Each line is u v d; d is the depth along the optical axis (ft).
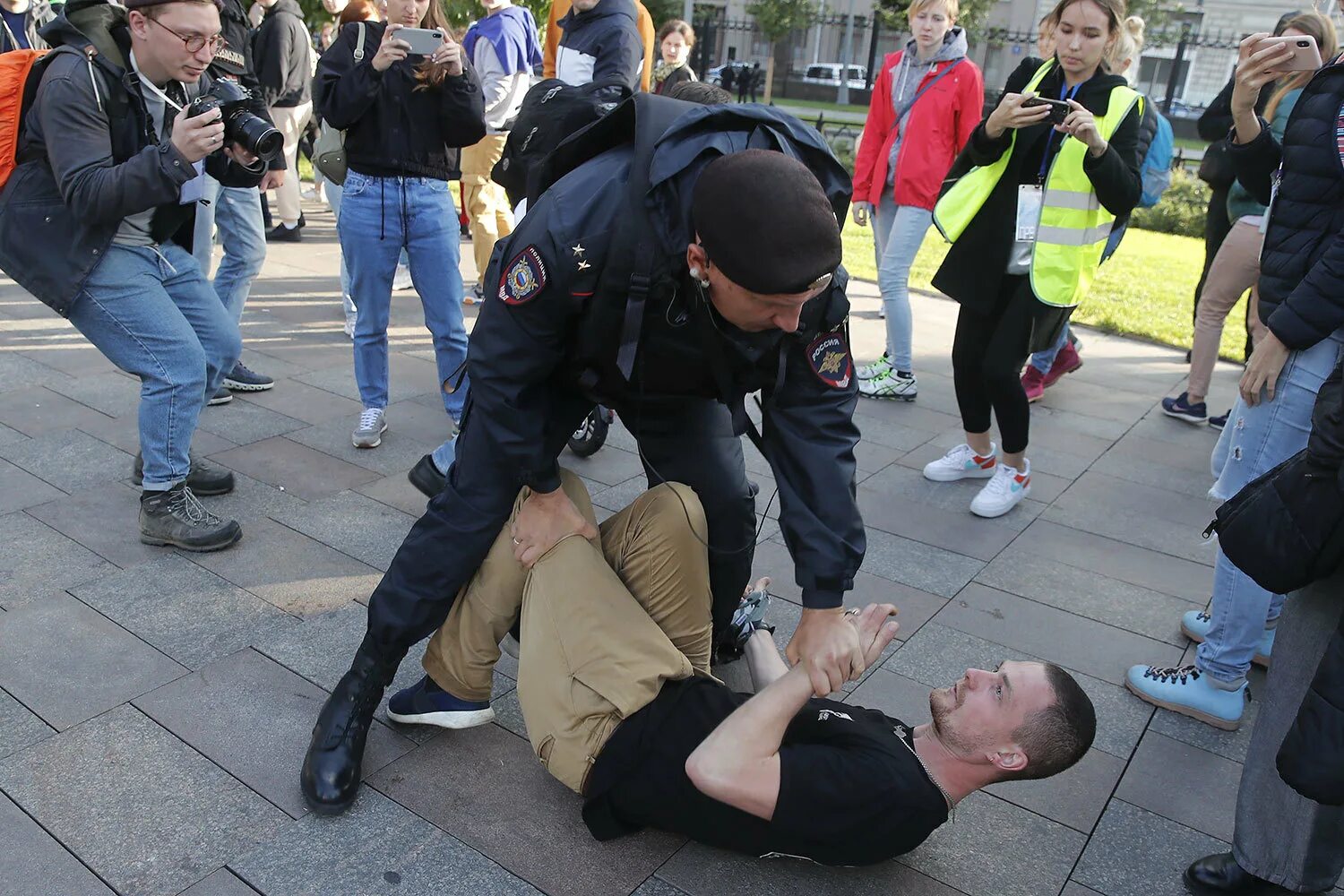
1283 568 6.13
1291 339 7.57
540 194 6.41
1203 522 13.07
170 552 10.58
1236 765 8.46
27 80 9.16
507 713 8.47
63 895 6.41
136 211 9.13
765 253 4.86
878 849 6.55
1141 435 16.22
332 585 10.15
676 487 7.45
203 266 14.43
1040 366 17.35
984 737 6.53
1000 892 6.98
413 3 12.10
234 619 9.46
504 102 17.28
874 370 17.58
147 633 9.18
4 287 20.33
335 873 6.71
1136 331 22.70
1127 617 10.67
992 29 83.82
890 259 16.52
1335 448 5.83
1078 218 11.42
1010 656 9.84
